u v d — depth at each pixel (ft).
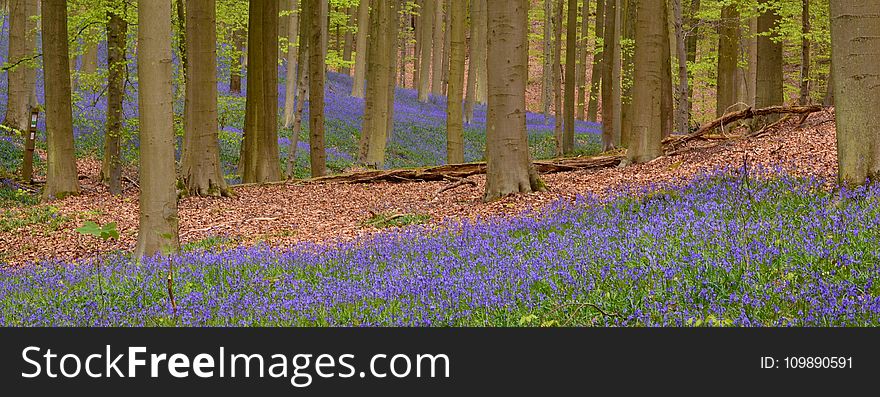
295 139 82.84
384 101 99.91
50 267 39.34
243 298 26.61
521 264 27.09
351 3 103.55
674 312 19.65
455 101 81.97
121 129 75.10
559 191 54.95
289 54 126.82
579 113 168.04
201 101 69.21
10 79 95.09
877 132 31.53
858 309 18.70
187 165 70.49
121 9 69.51
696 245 25.53
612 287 22.57
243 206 65.92
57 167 71.56
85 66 114.73
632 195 42.75
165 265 35.06
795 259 22.81
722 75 98.78
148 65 39.93
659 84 67.26
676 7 77.10
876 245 23.12
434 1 166.20
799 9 77.97
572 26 106.42
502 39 53.98
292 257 35.99
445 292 23.88
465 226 40.19
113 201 69.21
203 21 68.64
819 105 67.97
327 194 72.49
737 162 54.54
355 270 30.78
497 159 55.31
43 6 70.44
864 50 31.37
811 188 34.14
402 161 118.21
